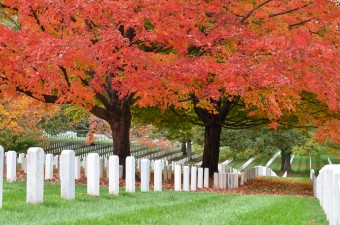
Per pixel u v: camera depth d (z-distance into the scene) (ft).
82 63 57.77
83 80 63.57
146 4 54.24
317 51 57.98
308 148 197.57
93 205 35.91
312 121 80.69
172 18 57.52
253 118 98.02
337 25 64.44
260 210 39.50
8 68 54.29
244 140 162.50
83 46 51.57
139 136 180.34
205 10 60.44
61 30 58.65
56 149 216.13
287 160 232.94
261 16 63.57
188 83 60.23
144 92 56.65
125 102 68.39
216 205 42.68
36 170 33.45
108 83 68.44
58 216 29.68
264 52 61.00
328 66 59.52
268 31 66.85
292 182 104.63
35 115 141.18
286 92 63.26
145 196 46.06
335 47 65.41
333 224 30.99
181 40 57.16
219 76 57.16
